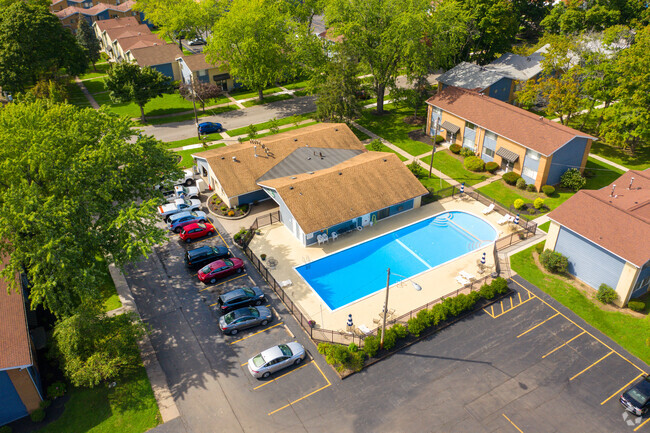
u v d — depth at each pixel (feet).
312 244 155.53
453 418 98.84
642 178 157.17
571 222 135.74
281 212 164.25
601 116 214.28
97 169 119.65
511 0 316.40
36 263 105.91
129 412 101.09
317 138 198.59
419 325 118.32
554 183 184.24
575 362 111.34
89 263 116.47
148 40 331.57
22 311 107.34
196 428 97.86
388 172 173.17
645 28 192.03
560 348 115.24
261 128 239.91
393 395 104.12
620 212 131.95
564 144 172.65
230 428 97.81
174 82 280.92
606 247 125.90
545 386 105.60
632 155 204.33
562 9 300.40
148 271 143.33
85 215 115.85
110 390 105.81
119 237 118.21
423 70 224.53
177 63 306.14
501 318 124.67
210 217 169.68
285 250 152.46
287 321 124.77
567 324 122.21
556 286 135.54
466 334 120.06
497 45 278.46
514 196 179.63
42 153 112.27
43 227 103.86
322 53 258.57
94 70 341.00
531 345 116.26
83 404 102.73
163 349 116.78
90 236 114.42
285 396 104.37
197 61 288.30
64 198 111.45
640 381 102.01
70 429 97.66
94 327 105.60
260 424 98.43
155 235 119.34
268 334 120.98
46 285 101.86
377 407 101.45
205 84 261.85
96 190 118.73
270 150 188.55
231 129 240.94
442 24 224.53
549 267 140.15
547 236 143.64
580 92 209.36
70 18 422.82
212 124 235.81
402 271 144.15
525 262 145.18
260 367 106.73
